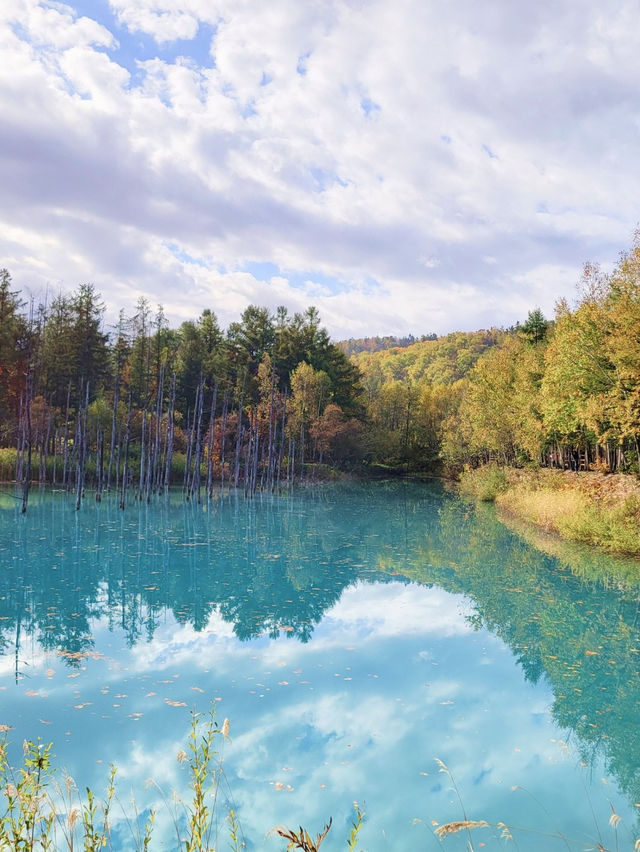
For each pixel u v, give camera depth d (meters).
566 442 39.22
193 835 3.70
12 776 6.59
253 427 57.28
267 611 14.77
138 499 40.50
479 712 9.05
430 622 13.94
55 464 48.50
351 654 11.62
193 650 11.77
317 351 80.56
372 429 79.56
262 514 35.09
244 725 8.46
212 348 75.69
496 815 6.36
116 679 10.18
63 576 17.94
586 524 24.73
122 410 54.38
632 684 10.26
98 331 57.41
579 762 7.57
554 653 11.84
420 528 30.02
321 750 7.77
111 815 6.12
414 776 7.15
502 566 20.33
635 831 6.11
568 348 31.14
